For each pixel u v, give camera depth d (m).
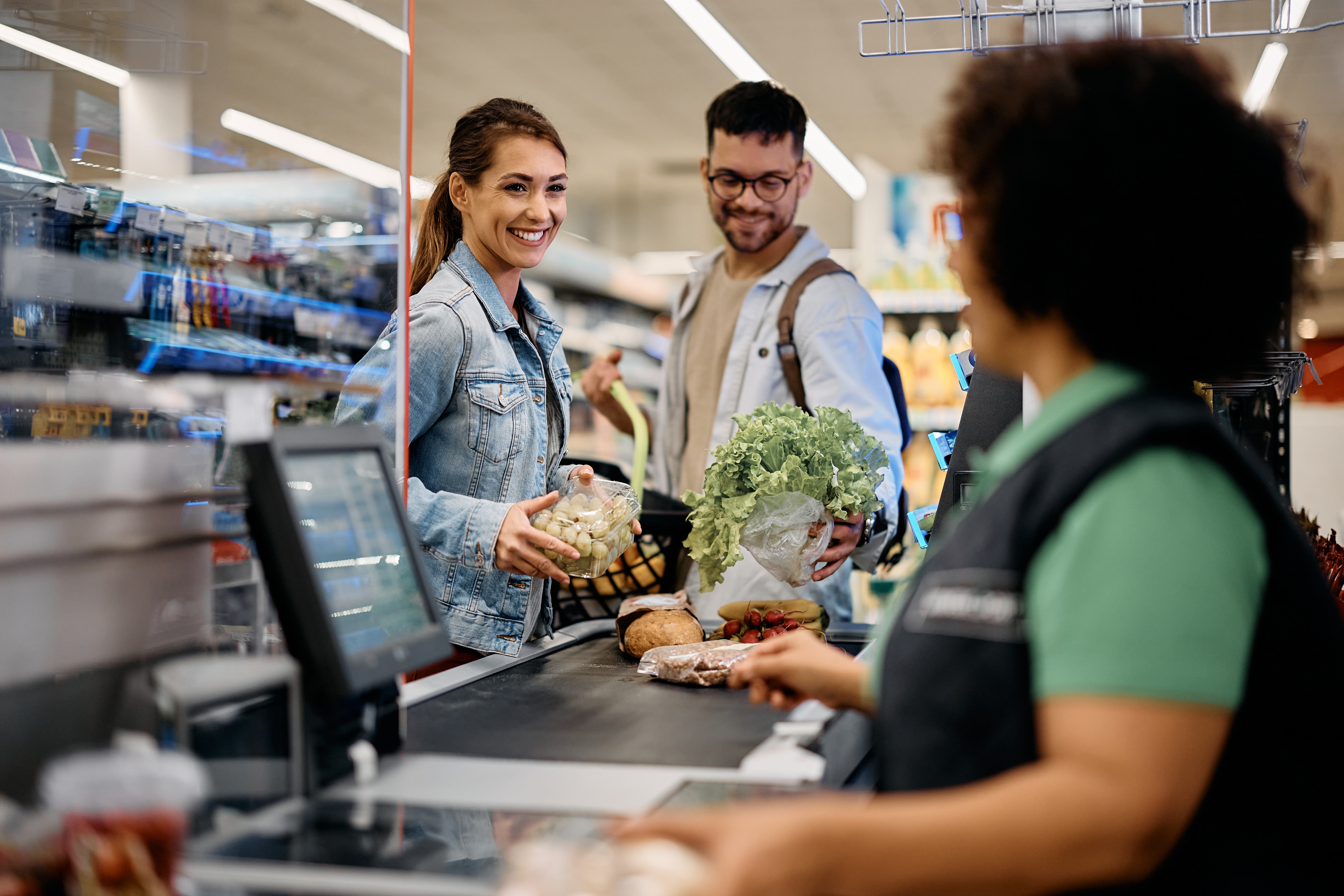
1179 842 0.71
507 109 2.23
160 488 1.02
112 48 2.08
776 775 1.14
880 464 2.18
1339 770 0.73
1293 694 0.72
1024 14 1.83
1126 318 0.75
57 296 1.71
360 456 1.18
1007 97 0.78
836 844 0.63
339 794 1.06
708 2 5.71
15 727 0.89
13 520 0.89
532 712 1.49
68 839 0.75
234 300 2.02
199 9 2.14
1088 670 0.64
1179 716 0.63
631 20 6.02
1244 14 4.59
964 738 0.72
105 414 1.26
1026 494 0.73
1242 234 0.74
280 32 2.11
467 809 1.03
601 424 6.52
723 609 2.08
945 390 6.02
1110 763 0.62
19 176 1.78
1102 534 0.67
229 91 2.22
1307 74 5.88
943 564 0.78
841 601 3.05
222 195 2.22
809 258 3.18
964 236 0.82
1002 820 0.62
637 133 8.56
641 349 7.38
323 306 2.15
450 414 2.16
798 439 2.07
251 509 1.02
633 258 10.80
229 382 1.26
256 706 0.99
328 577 1.06
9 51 1.98
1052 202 0.74
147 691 0.96
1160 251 0.73
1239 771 0.72
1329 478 3.82
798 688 1.18
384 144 1.92
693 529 2.25
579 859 0.65
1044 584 0.69
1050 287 0.76
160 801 0.77
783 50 6.46
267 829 0.98
